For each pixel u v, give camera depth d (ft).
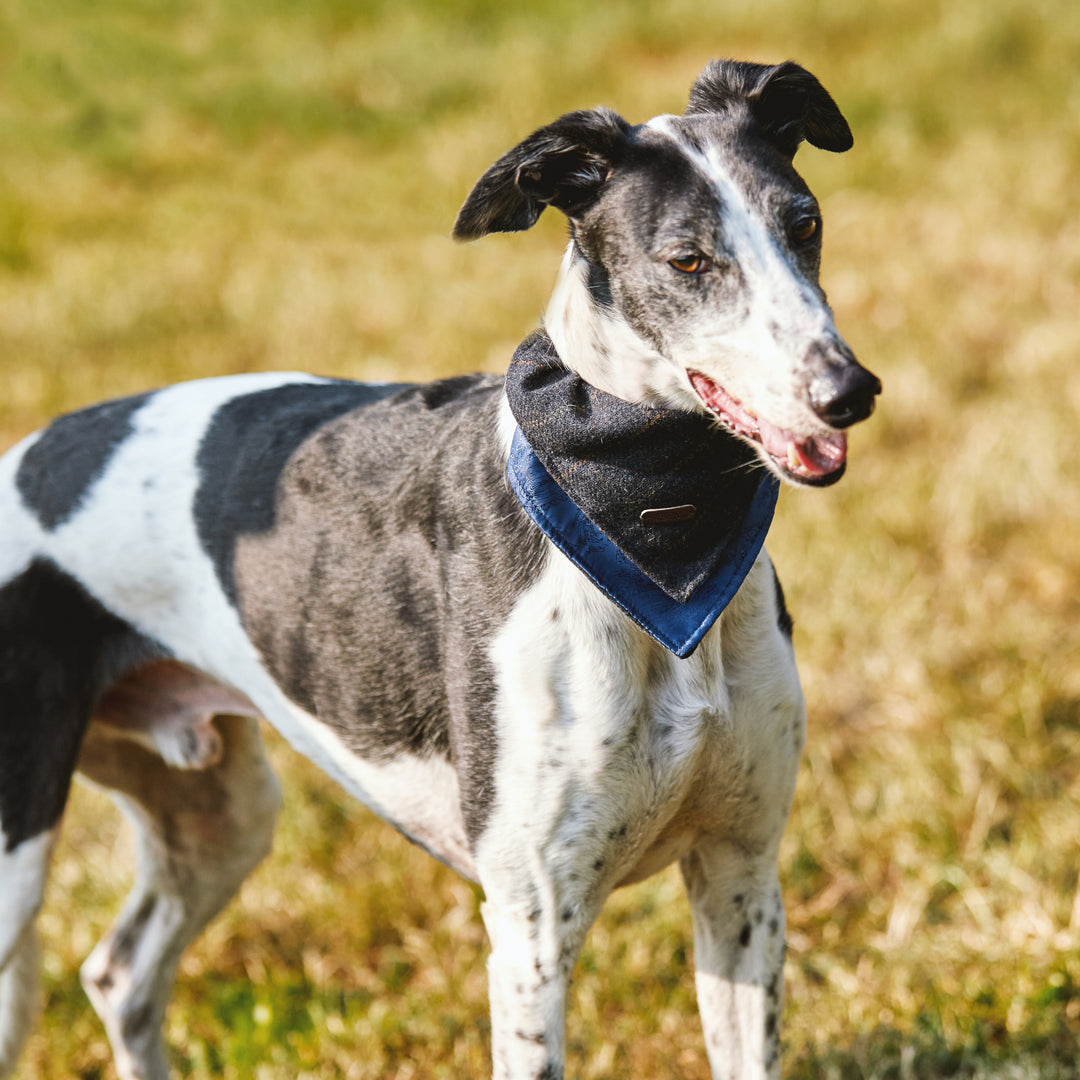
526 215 13.32
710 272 12.14
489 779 13.30
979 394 33.12
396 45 61.31
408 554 14.12
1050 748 22.35
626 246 12.50
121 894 21.25
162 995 18.28
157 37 64.95
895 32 57.06
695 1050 18.19
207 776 17.75
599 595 12.93
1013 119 49.55
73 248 45.78
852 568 26.66
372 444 14.93
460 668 13.44
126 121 56.85
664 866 14.76
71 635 16.22
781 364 11.68
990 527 28.14
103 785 18.04
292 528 15.08
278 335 39.04
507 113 53.67
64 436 16.80
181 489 15.97
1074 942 18.25
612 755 13.05
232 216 48.01
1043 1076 16.37
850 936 19.84
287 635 15.07
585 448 12.69
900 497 28.84
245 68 61.36
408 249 44.65
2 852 15.78
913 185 45.83
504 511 13.33
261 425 15.99
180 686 16.84
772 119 13.55
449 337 37.73
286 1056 18.49
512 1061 13.64
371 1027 18.65
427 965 19.89
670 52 57.82
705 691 13.28
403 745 14.47
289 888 21.22
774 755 13.94
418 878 21.15
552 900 13.42
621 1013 18.97
